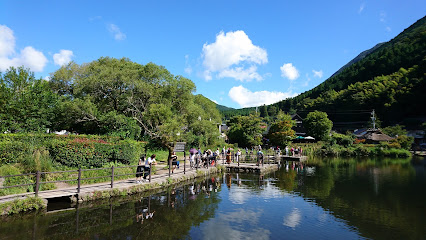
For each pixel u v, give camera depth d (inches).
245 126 1781.5
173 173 653.3
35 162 430.9
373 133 2078.0
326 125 2143.2
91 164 534.3
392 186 624.4
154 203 428.5
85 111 709.9
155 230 309.7
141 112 802.8
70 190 420.5
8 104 576.4
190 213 382.6
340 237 307.6
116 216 354.6
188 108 909.2
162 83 865.5
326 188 598.9
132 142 635.5
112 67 926.4
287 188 597.0
